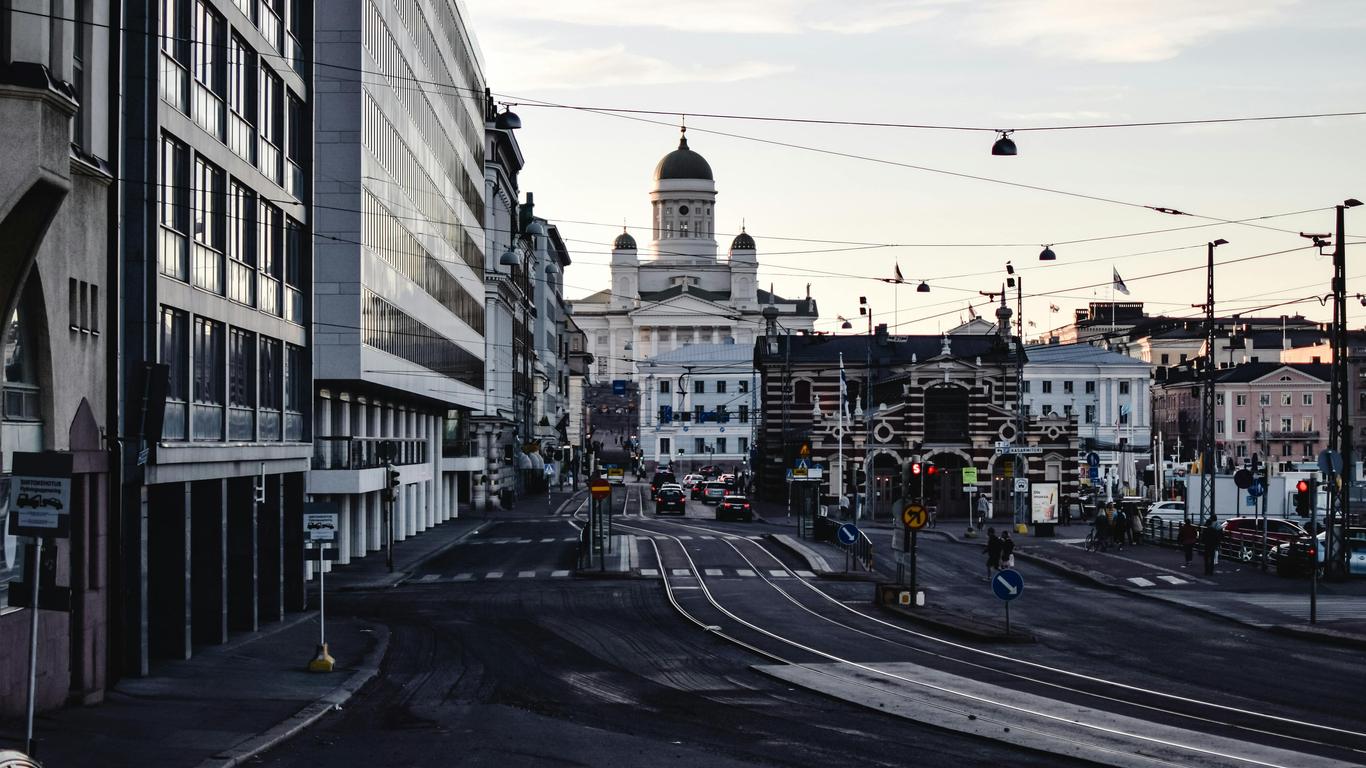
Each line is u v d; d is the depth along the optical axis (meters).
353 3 53.53
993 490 103.19
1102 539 66.44
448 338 78.31
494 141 103.69
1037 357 155.38
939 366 103.06
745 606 44.62
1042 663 31.98
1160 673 30.53
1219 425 165.50
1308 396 165.12
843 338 121.06
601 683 29.16
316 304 53.72
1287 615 41.97
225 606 35.59
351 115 53.69
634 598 47.19
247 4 37.31
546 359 153.62
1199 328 190.50
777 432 118.44
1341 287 52.34
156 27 29.58
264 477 39.16
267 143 39.41
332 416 59.44
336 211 53.72
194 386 32.78
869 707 25.53
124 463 28.95
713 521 94.31
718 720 24.56
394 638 36.97
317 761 21.08
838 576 54.16
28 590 18.72
